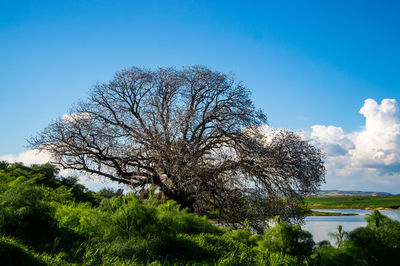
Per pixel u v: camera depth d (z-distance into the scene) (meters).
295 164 17.75
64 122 19.64
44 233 6.63
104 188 19.28
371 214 4.96
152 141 17.55
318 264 4.86
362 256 4.40
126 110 20.48
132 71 21.19
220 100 20.73
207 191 17.95
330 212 49.69
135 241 6.78
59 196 11.85
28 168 19.61
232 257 6.42
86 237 7.19
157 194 18.77
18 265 4.78
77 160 19.41
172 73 20.73
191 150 17.69
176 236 7.83
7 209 6.32
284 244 6.21
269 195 17.38
